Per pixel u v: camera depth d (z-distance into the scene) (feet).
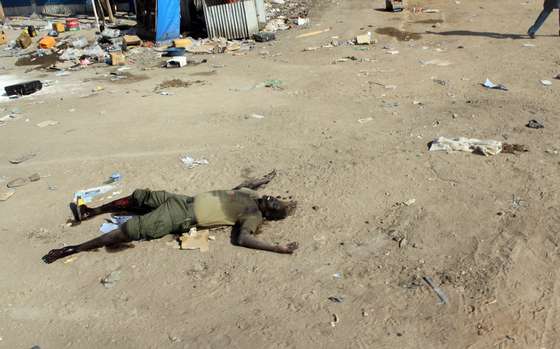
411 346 12.67
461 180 20.47
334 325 13.53
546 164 21.27
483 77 35.47
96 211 19.89
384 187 20.43
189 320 14.15
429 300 14.19
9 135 30.42
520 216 17.76
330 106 31.55
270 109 31.78
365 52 45.29
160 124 30.32
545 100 29.78
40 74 46.75
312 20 61.57
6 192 22.68
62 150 27.32
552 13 55.06
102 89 39.55
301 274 15.72
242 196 18.43
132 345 13.42
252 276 15.79
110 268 16.71
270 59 45.73
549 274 14.92
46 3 81.10
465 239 16.78
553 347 12.37
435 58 41.57
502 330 12.98
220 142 26.84
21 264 17.31
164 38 56.18
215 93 36.17
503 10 58.90
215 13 54.60
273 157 24.34
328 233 17.75
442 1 66.85
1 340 13.97
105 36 58.90
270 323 13.76
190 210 17.97
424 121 27.61
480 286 14.57
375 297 14.48
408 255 16.24
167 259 16.93
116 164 24.80
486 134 25.02
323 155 24.07
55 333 14.10
